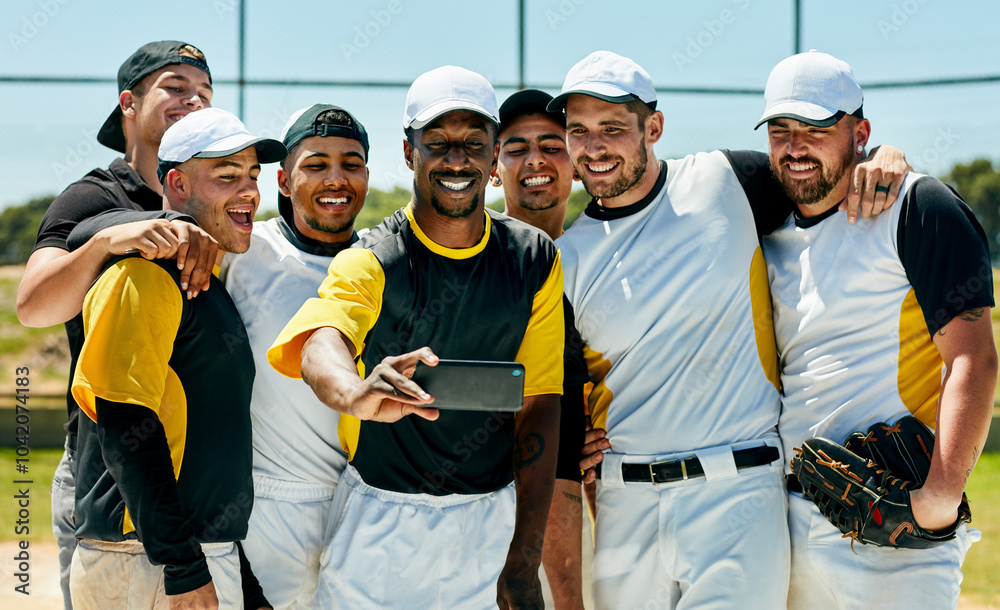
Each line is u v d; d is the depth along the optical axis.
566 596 2.83
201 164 2.60
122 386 2.22
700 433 2.67
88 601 2.38
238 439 2.46
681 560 2.66
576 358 2.83
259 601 2.53
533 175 3.38
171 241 2.34
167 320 2.31
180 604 2.23
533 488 2.54
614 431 2.79
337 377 2.08
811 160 2.65
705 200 2.79
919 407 2.58
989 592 5.64
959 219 2.48
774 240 2.85
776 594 2.62
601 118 2.73
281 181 2.98
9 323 15.30
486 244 2.48
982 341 2.43
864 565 2.54
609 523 2.81
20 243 15.70
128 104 3.41
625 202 2.84
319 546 2.68
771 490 2.66
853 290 2.60
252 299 2.72
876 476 2.46
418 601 2.39
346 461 2.75
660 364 2.73
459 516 2.42
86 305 2.35
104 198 3.08
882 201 2.56
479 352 2.47
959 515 2.49
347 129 2.83
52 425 11.05
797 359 2.71
